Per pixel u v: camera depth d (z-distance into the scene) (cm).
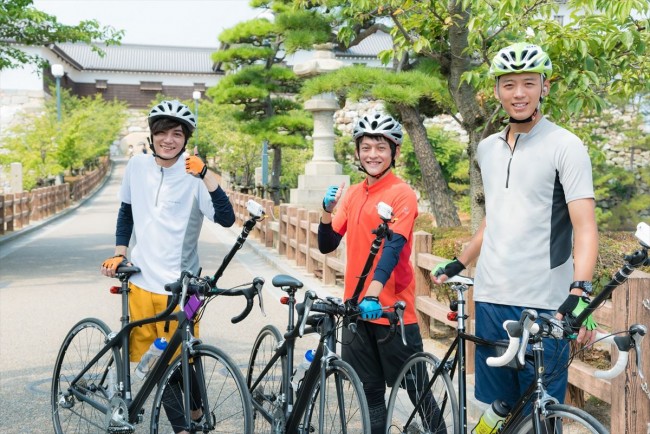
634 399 342
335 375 320
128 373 367
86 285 1003
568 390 448
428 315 644
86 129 3659
